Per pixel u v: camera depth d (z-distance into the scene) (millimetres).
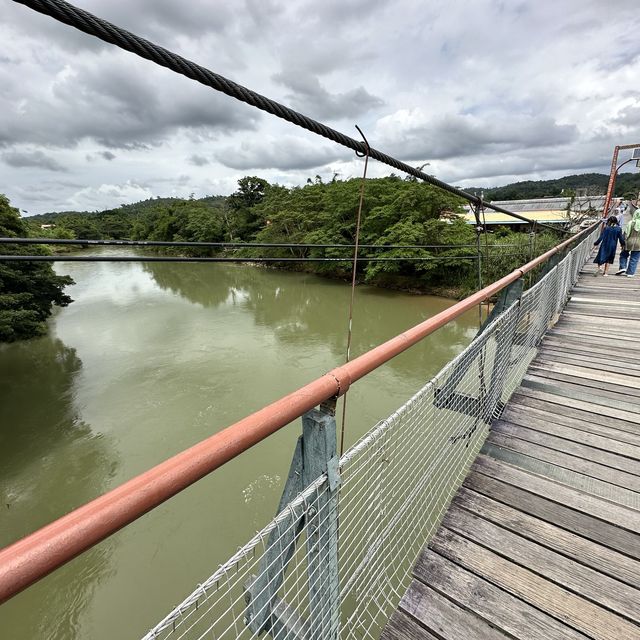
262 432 648
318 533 899
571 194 24266
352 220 19750
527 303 2658
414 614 1251
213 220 33719
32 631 3734
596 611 1231
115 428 7281
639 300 4840
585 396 2559
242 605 2871
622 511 1615
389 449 1236
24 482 5980
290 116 1180
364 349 10789
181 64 877
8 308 11406
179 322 14586
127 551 4434
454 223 15523
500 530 1541
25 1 616
